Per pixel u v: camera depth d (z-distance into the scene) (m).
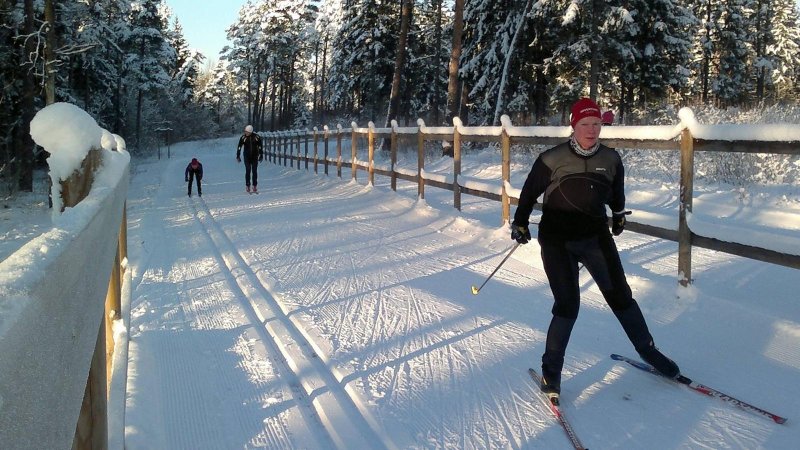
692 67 39.53
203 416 3.40
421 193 10.16
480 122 27.02
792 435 2.93
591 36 20.66
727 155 10.28
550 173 3.38
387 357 4.11
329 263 6.86
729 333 4.18
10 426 0.67
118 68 45.06
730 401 3.25
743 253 4.24
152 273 6.87
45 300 0.84
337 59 48.72
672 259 6.06
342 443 3.08
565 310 3.34
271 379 3.89
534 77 24.94
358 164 14.43
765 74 50.34
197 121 71.12
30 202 18.14
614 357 3.92
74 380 1.12
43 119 1.89
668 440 2.96
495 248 7.05
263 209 11.88
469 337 4.42
